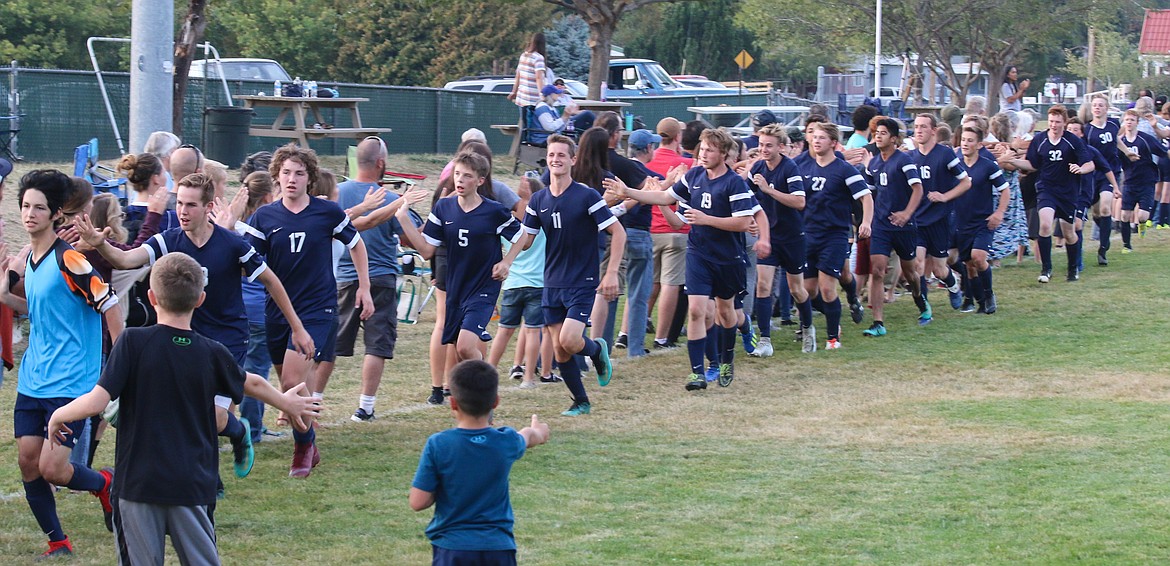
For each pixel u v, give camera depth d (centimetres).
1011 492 1132
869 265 2048
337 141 3794
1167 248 2941
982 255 2139
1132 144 2862
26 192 948
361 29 7731
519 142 3059
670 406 1528
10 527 1038
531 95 2930
